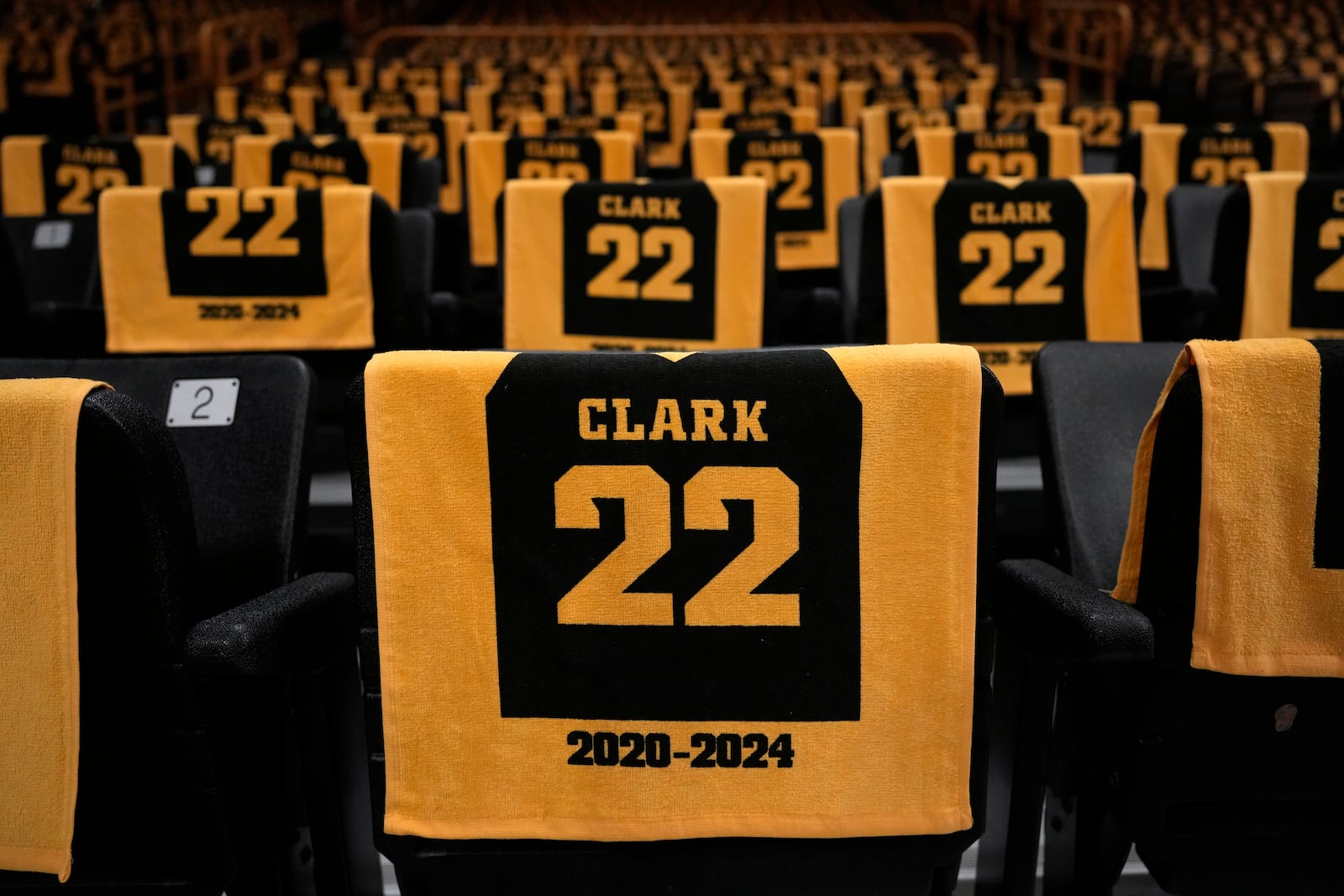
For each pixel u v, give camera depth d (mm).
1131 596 960
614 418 826
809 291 2754
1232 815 1017
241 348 1965
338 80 9625
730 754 884
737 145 3504
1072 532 1312
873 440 829
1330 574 882
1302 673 896
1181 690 954
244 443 1238
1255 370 850
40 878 964
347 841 1108
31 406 815
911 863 924
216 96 8250
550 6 18062
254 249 1911
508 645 865
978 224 2025
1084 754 1066
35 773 888
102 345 2062
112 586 867
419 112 7387
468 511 841
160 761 934
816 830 891
